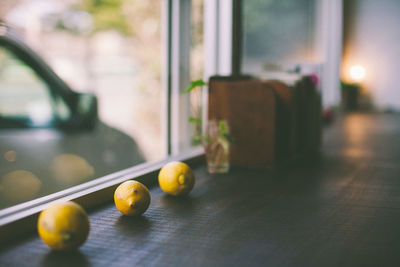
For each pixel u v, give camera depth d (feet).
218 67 8.13
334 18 20.65
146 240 3.35
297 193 4.95
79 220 3.08
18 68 8.37
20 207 3.65
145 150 10.81
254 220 3.91
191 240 3.36
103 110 19.22
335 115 18.67
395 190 5.12
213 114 6.48
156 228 3.64
